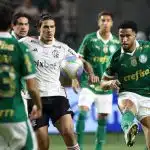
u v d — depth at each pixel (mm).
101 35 30453
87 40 30453
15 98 17750
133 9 47062
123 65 23250
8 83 17656
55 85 23156
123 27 22812
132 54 23125
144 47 23141
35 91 17812
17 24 24203
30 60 17828
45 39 23219
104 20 30266
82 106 29781
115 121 38250
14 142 17781
